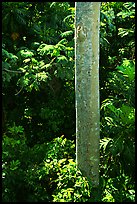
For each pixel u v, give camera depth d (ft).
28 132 18.38
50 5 17.57
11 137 16.30
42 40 17.44
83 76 11.89
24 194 12.75
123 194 12.54
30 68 15.78
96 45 11.73
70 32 16.65
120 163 13.80
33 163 14.30
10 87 18.10
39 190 12.95
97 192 12.63
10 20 16.70
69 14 18.21
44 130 18.48
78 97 12.19
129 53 19.49
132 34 18.86
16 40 17.34
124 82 15.49
